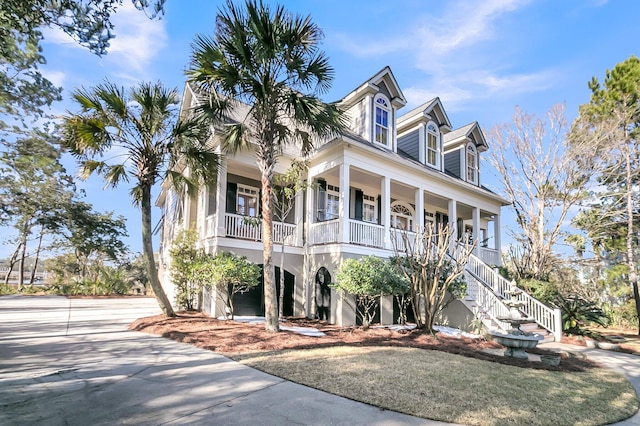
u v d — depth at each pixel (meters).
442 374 5.60
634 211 16.83
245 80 8.58
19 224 22.53
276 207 12.19
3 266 37.91
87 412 3.81
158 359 6.09
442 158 16.31
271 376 5.27
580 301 13.42
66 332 8.36
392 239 11.25
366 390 4.72
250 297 11.83
